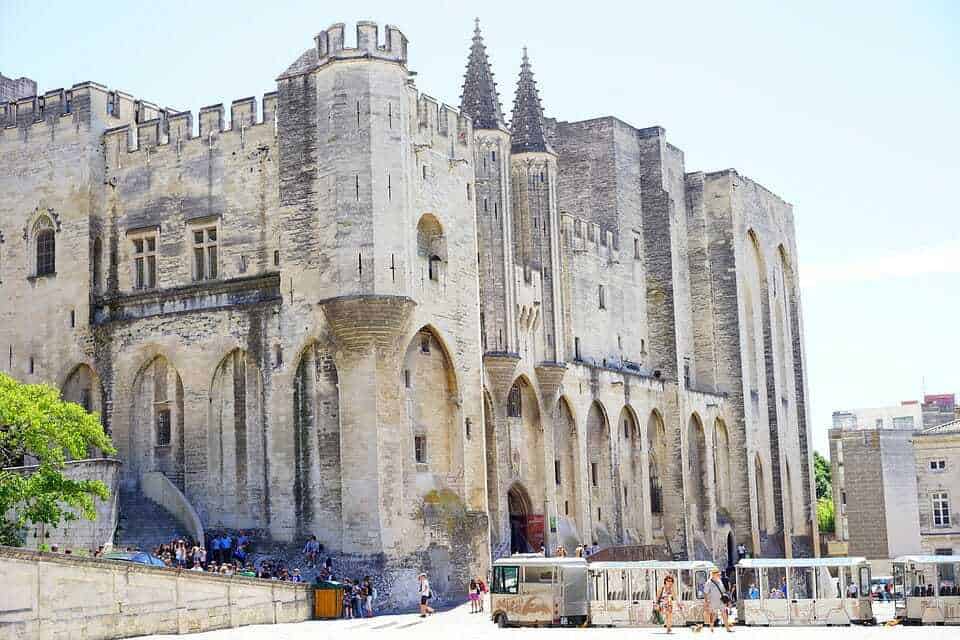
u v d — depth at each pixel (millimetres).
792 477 110000
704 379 97938
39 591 39188
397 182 60031
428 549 61000
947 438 106562
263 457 60594
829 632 47125
